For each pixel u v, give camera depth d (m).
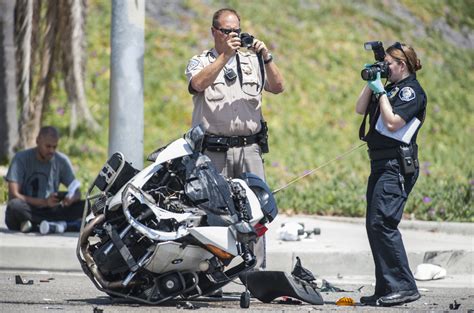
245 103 30.19
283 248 37.78
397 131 28.45
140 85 39.47
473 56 93.69
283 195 54.53
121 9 39.16
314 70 80.31
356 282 35.72
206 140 30.02
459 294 32.72
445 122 79.25
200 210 27.08
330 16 89.56
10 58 61.72
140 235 26.98
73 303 28.12
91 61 75.31
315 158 68.12
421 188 56.25
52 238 39.06
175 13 83.75
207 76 29.44
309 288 28.95
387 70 28.53
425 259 38.56
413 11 96.62
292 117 73.50
